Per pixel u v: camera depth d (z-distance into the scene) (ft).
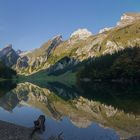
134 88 518.78
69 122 180.55
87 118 199.11
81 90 526.16
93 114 219.82
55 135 138.21
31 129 143.84
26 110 244.63
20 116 208.85
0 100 335.26
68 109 253.65
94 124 173.37
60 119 193.47
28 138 124.06
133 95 371.35
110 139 131.13
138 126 164.86
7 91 501.56
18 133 130.72
